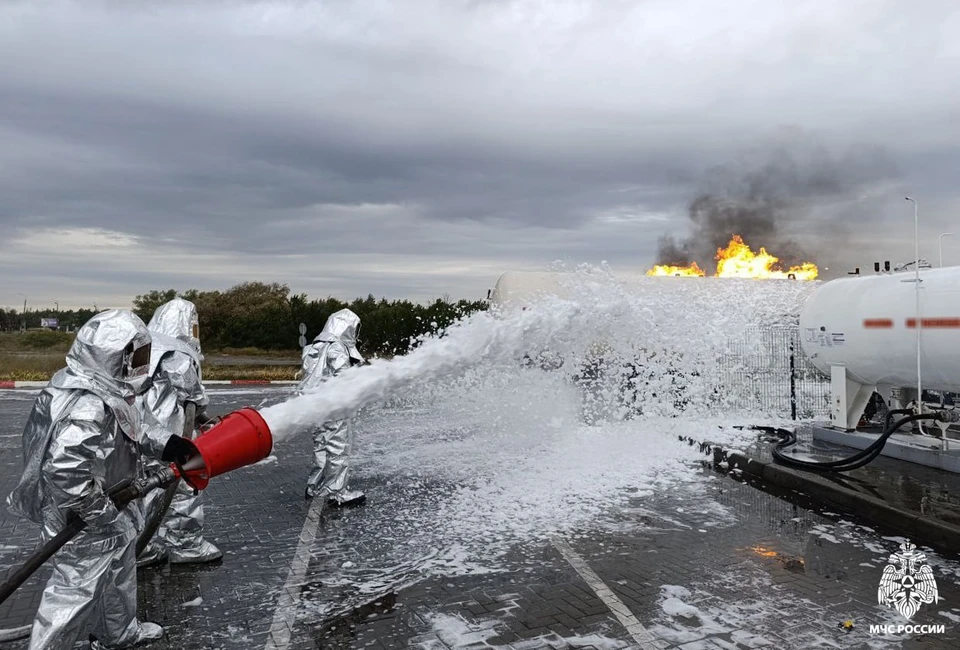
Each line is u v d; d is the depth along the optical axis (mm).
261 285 45969
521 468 8156
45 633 3268
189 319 5211
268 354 36812
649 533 5773
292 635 3924
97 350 3291
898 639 3807
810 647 3719
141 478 3633
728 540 5590
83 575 3387
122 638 3734
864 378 8875
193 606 4332
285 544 5551
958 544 5309
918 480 7094
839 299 8891
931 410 8008
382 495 7051
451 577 4801
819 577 4762
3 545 5668
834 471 7465
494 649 3723
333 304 35938
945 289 7352
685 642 3781
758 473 7855
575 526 5973
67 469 3145
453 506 6613
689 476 7836
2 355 29266
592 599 4395
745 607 4250
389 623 4066
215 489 7484
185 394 4773
